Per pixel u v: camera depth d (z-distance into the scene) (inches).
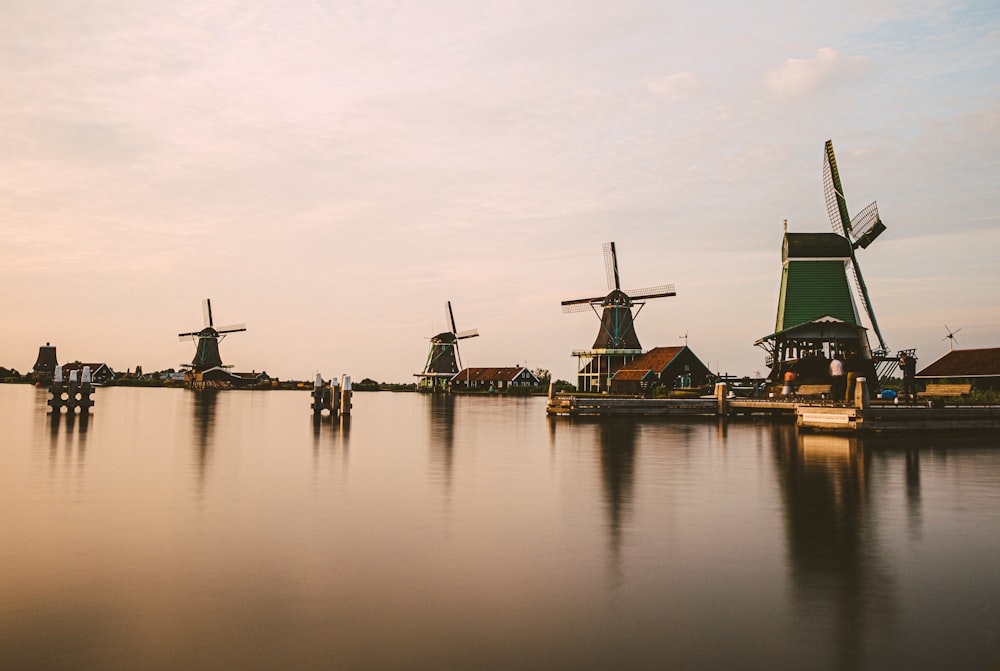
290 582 382.6
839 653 300.0
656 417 1819.6
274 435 1202.6
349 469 793.6
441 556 433.4
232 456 898.1
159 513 546.6
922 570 411.8
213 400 2736.2
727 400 1829.5
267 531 491.8
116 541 461.1
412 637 311.9
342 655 292.8
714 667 285.9
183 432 1228.5
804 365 1973.4
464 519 534.9
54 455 885.8
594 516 547.8
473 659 290.7
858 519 542.6
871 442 1136.8
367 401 3166.8
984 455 953.5
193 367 4911.4
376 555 434.9
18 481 687.7
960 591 376.2
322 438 1160.8
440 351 4753.9
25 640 304.3
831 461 888.3
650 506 589.0
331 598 358.6
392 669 281.0
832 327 2039.9
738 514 558.3
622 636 315.3
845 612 345.4
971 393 1824.6
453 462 863.7
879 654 299.1
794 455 949.8
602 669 283.3
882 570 411.5
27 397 2682.1
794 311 2063.2
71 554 430.3
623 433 1316.4
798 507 587.2
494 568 410.0
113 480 697.6
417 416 1881.2
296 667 281.7
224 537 474.0
